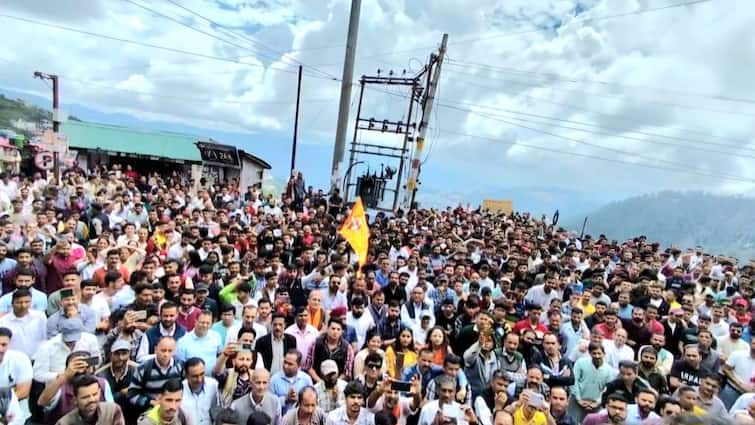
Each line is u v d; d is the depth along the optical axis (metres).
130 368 6.21
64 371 5.73
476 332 8.53
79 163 32.81
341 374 7.57
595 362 7.68
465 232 18.42
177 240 12.10
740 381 7.95
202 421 5.89
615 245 18.27
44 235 11.04
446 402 6.43
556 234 20.14
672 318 9.81
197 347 6.80
